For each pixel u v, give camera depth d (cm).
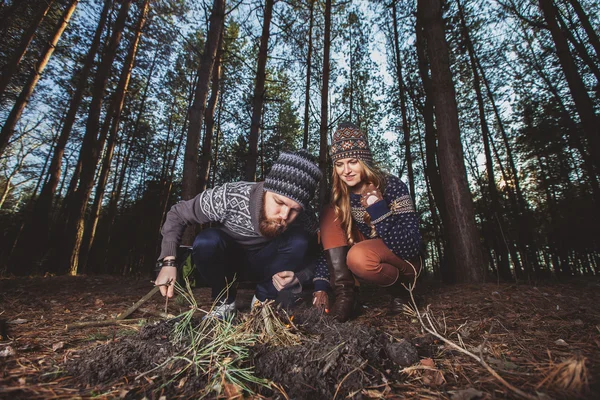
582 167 1307
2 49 965
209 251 215
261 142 1905
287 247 231
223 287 233
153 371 128
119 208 2167
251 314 161
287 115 2102
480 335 191
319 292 235
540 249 1608
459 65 1238
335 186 237
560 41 696
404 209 222
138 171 2114
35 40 1030
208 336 150
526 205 1515
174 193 1989
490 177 1099
